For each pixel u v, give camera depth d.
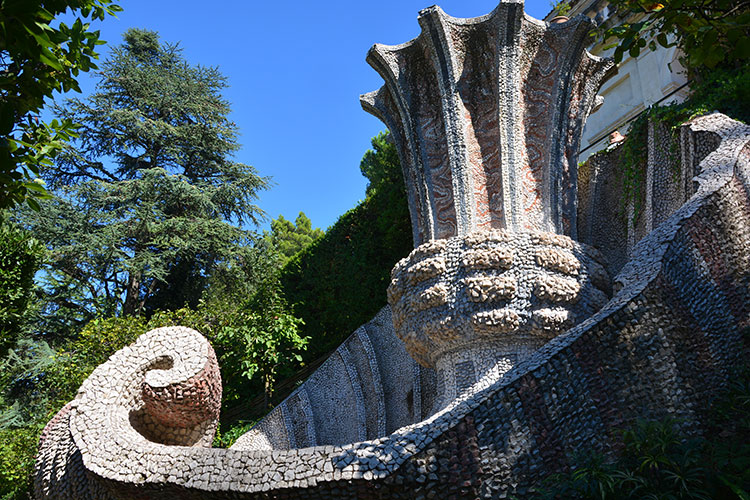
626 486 3.79
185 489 4.11
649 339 4.61
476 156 7.80
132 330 12.45
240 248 19.39
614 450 4.15
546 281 6.64
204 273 20.44
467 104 7.95
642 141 8.83
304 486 3.80
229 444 11.26
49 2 4.43
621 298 4.80
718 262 5.46
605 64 8.23
